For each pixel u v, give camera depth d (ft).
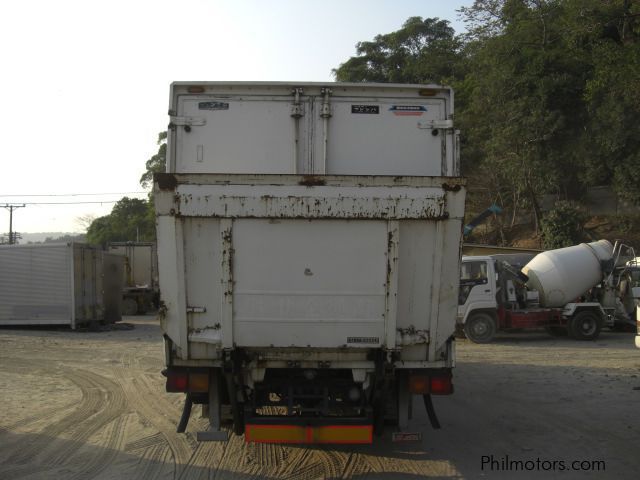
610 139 84.23
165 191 16.46
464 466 19.45
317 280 16.80
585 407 27.37
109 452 21.12
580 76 91.50
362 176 16.55
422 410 27.27
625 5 83.97
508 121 95.61
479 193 118.62
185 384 17.81
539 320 55.31
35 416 26.37
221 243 16.65
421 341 17.20
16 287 65.92
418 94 20.86
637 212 108.27
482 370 38.17
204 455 20.77
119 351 48.03
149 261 107.45
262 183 16.52
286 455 20.76
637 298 56.90
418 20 163.12
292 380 18.31
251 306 16.87
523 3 100.22
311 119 20.84
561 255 57.21
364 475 18.70
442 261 16.89
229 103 20.83
